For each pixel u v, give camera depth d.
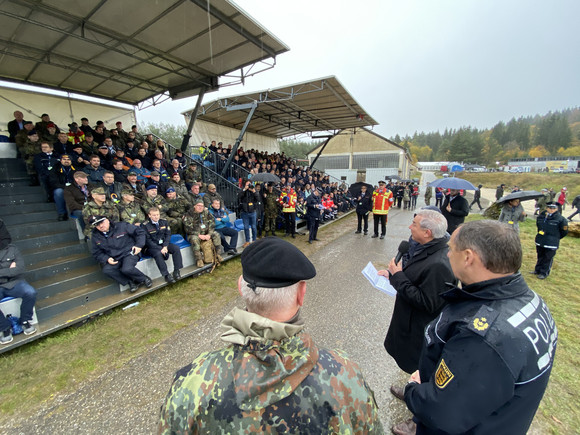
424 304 1.54
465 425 0.77
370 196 7.69
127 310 3.44
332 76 6.77
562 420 1.94
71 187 4.26
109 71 6.48
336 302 3.71
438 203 12.94
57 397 2.14
